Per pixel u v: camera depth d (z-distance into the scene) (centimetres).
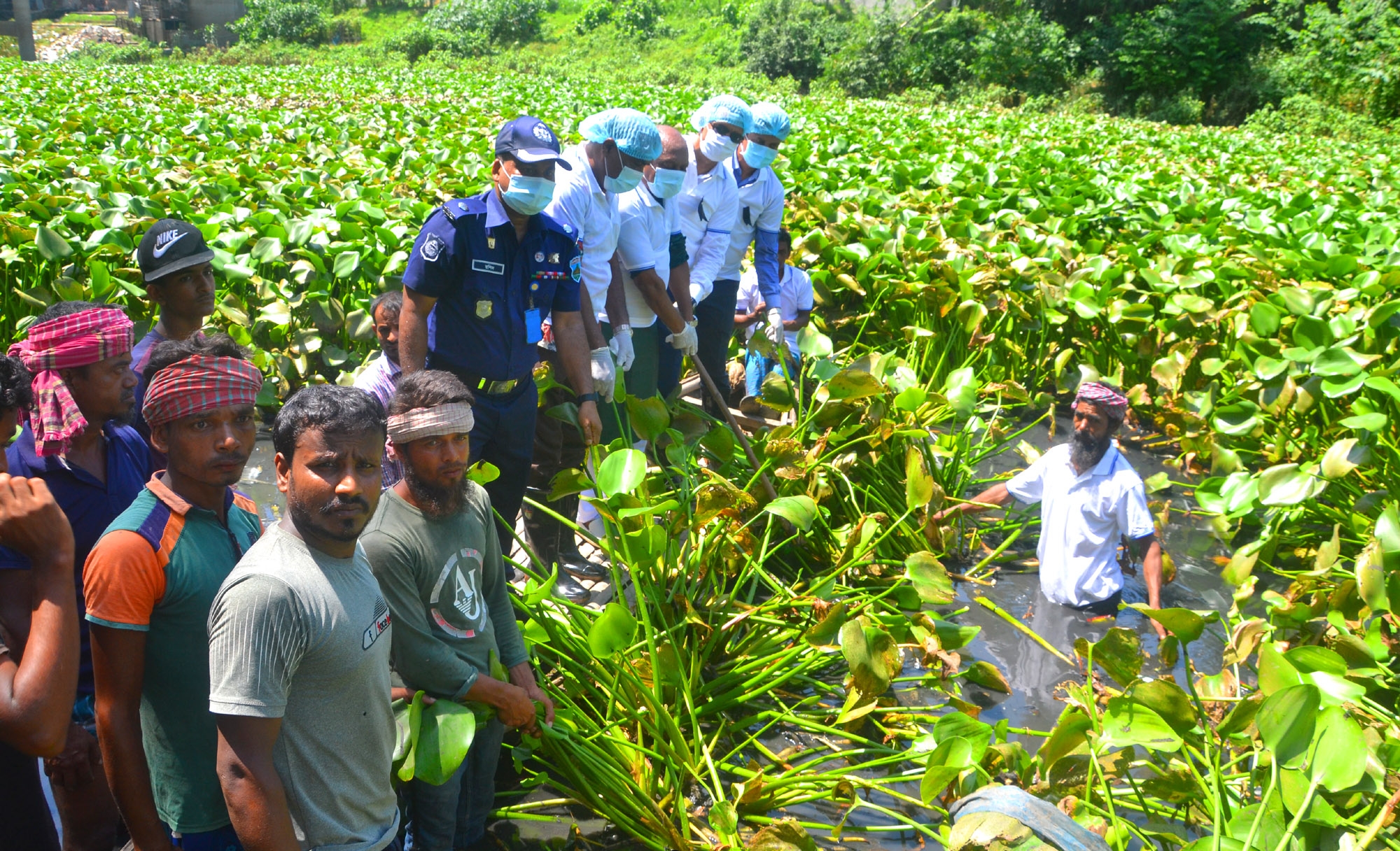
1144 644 457
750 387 652
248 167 1017
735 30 4500
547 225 399
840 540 482
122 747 215
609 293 497
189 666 224
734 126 548
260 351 655
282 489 218
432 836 286
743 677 398
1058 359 711
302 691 213
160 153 1134
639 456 354
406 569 264
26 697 198
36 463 266
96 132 1375
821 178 1065
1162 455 698
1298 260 771
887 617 386
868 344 816
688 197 563
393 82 2812
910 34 3731
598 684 359
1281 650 430
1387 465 547
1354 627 403
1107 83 3509
